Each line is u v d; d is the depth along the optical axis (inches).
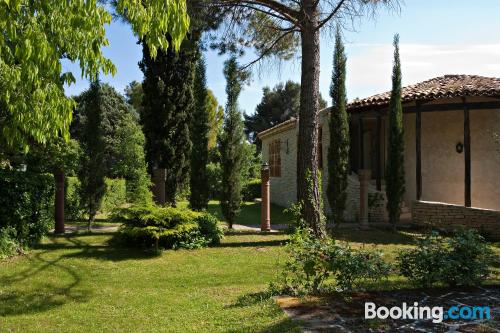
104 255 370.9
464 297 228.2
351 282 237.1
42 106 197.6
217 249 403.2
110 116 1354.6
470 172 535.8
